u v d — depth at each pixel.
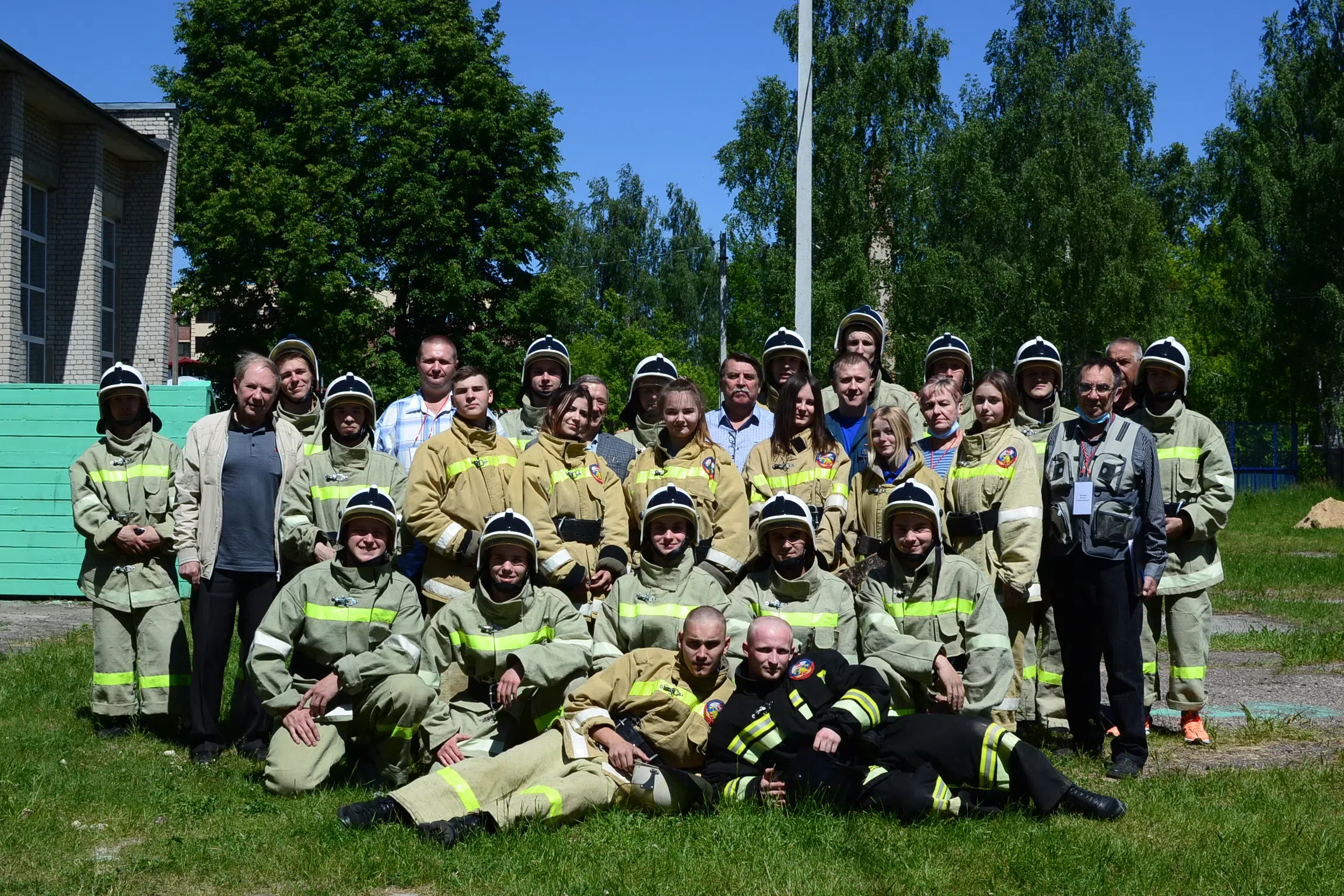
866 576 6.68
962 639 6.47
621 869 5.00
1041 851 5.16
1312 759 7.09
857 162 39.22
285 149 30.91
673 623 6.54
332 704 6.53
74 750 7.19
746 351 55.12
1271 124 43.41
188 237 31.03
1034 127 44.06
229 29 32.94
